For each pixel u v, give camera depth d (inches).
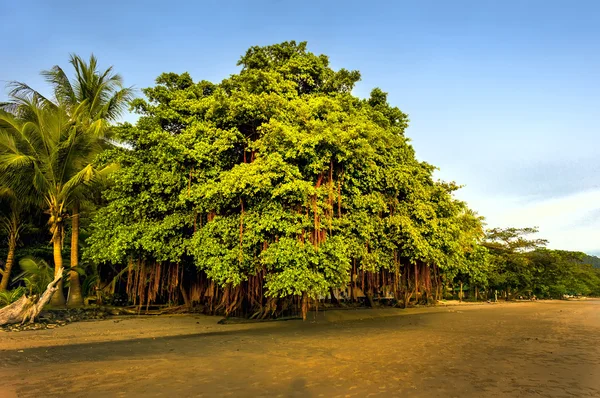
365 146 652.1
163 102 799.7
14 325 615.2
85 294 1033.5
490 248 2161.7
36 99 921.5
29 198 916.0
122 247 697.6
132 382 326.6
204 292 900.0
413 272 949.8
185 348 502.9
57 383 321.7
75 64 993.5
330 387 318.0
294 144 614.2
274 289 631.2
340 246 677.9
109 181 867.4
